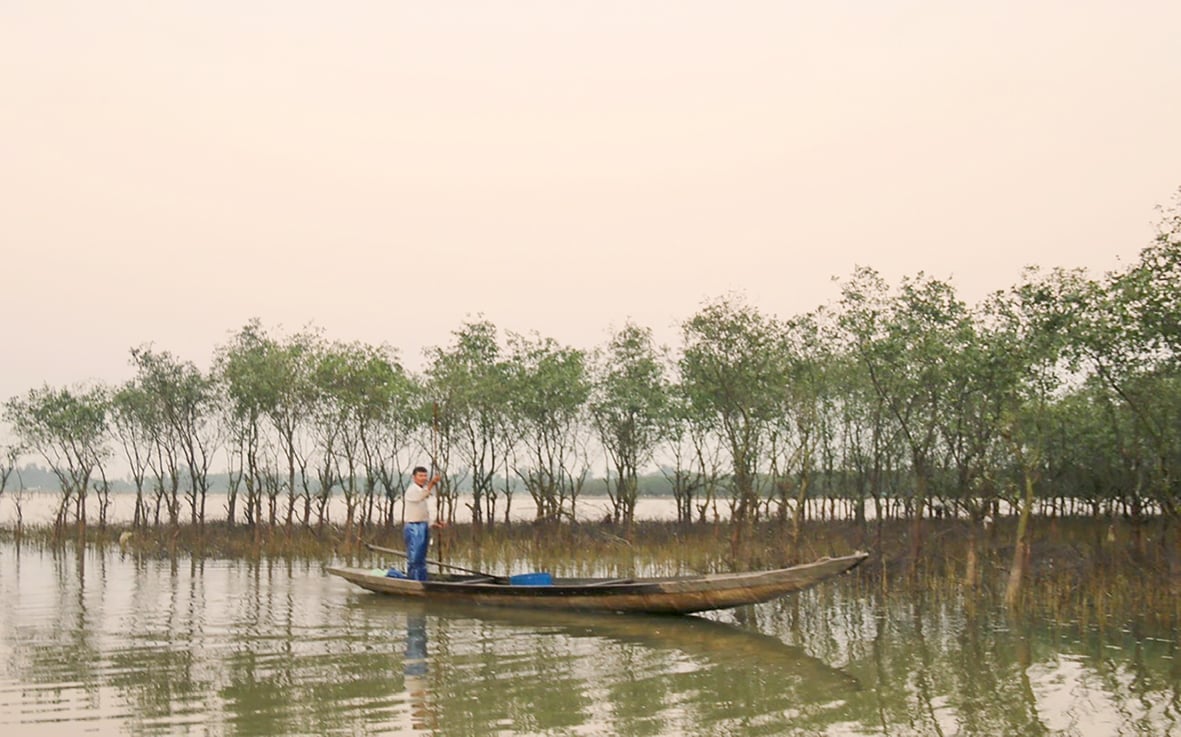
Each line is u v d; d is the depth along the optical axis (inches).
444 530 1408.7
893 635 681.0
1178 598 736.3
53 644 636.7
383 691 508.1
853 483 1427.2
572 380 1443.2
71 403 1603.1
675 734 434.3
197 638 662.5
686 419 1454.2
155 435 1594.5
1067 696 502.0
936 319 918.4
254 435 1502.2
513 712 468.1
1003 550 1069.8
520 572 1119.6
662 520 1760.6
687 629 713.6
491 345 1475.1
